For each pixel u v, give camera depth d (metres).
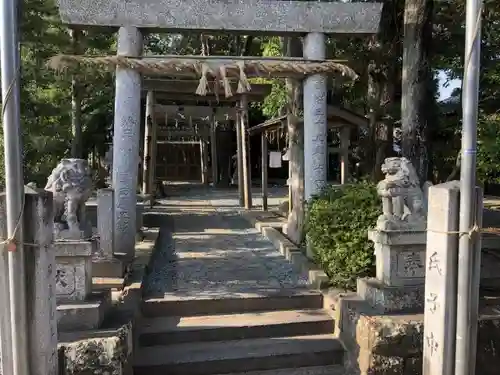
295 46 9.36
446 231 3.43
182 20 7.05
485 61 8.71
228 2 7.13
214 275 6.70
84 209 4.93
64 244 4.37
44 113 10.24
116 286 5.66
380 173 9.28
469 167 3.29
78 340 4.07
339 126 11.77
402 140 7.42
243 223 11.51
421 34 7.21
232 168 22.53
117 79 7.07
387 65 10.27
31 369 3.17
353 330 4.90
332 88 11.61
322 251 6.01
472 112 3.24
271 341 5.23
